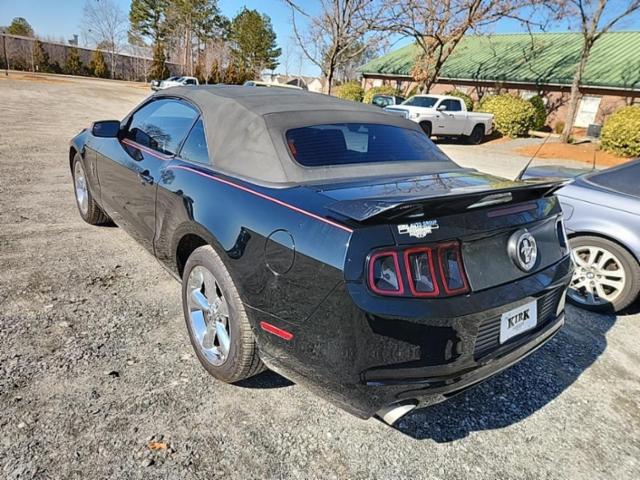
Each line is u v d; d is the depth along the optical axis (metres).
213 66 50.72
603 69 22.53
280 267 1.95
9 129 10.46
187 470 1.86
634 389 2.71
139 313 3.02
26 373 2.31
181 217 2.56
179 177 2.68
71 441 1.93
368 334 1.71
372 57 44.66
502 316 1.98
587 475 2.06
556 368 2.88
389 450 2.10
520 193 2.03
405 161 2.75
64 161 7.48
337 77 46.03
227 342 2.34
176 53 63.88
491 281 1.96
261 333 2.07
